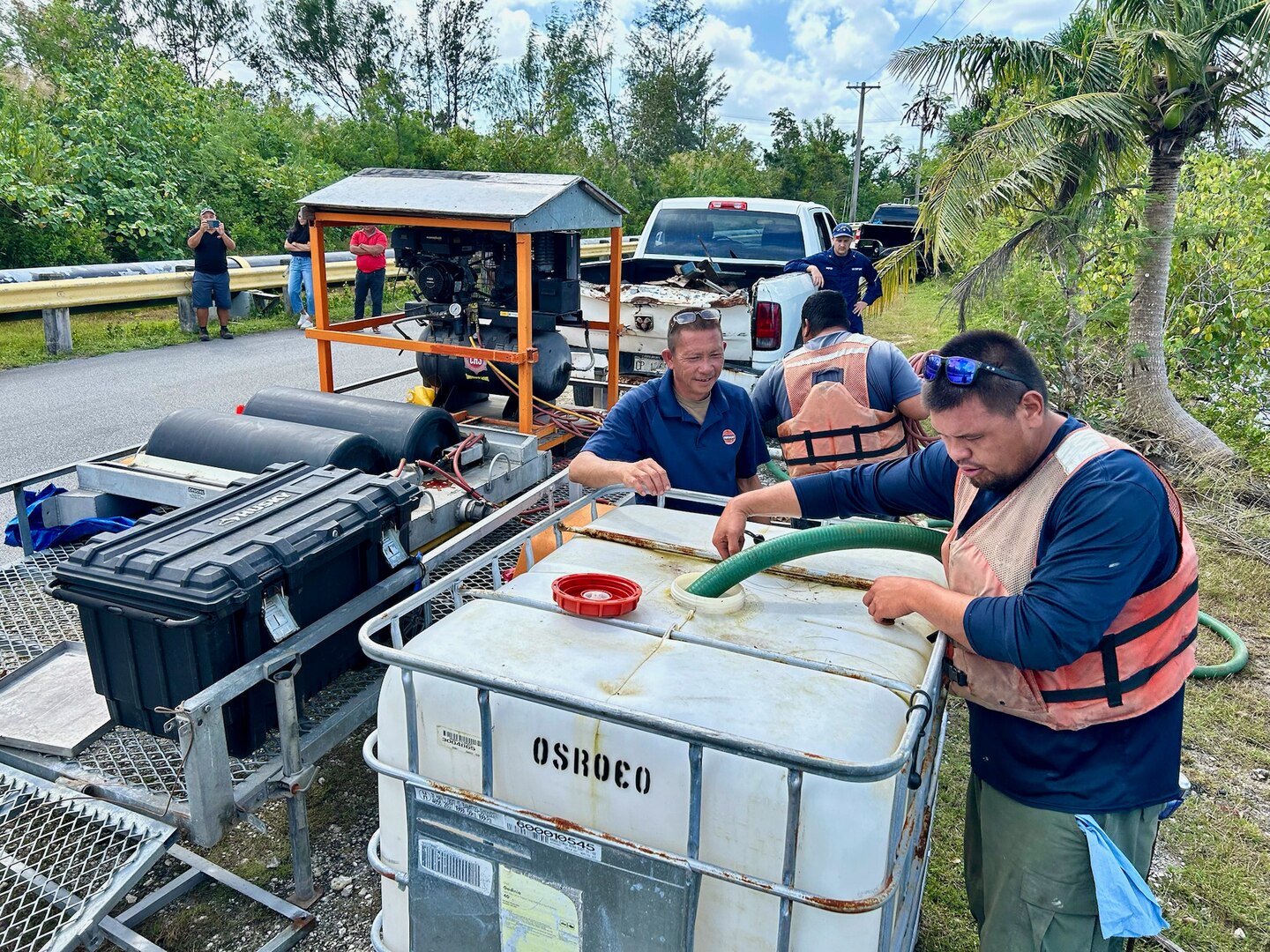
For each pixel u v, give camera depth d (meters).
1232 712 4.09
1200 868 3.12
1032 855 1.90
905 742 1.41
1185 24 7.19
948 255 7.82
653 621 1.88
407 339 4.86
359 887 2.84
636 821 1.58
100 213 14.12
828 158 44.41
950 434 1.76
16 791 2.58
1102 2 7.69
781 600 2.03
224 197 16.56
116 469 3.86
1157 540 1.66
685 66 49.03
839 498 2.28
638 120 47.22
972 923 2.83
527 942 1.71
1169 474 7.10
